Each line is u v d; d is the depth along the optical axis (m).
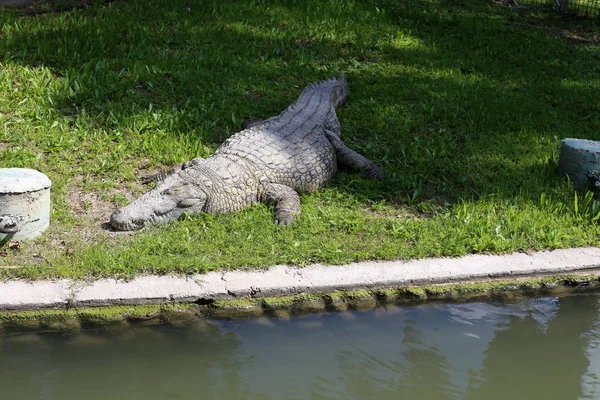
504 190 9.30
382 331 6.92
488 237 8.07
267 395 6.00
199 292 6.85
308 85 11.49
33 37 12.22
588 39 16.45
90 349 6.37
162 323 6.70
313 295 7.11
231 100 11.15
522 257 7.89
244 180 8.57
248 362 6.40
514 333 7.03
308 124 9.95
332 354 6.57
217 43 12.98
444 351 6.71
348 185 9.33
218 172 8.43
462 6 17.55
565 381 6.42
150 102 10.80
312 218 8.31
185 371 6.23
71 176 8.91
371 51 13.67
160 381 6.09
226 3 14.55
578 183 9.55
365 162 9.70
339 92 11.42
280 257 7.42
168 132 10.04
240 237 7.79
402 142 10.52
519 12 17.92
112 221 7.77
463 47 14.50
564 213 8.86
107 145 9.66
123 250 7.30
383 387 6.19
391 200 8.99
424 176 9.59
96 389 5.93
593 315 7.41
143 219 7.83
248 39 13.34
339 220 8.32
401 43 14.18
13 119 9.98
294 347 6.62
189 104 10.91
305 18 14.39
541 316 7.33
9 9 13.64
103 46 12.16
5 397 5.72
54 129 9.86
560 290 7.74
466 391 6.20
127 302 6.69
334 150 9.84
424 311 7.25
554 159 10.43
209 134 10.12
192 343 6.56
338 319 7.03
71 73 11.14
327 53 13.30
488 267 7.65
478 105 11.75
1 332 6.41
